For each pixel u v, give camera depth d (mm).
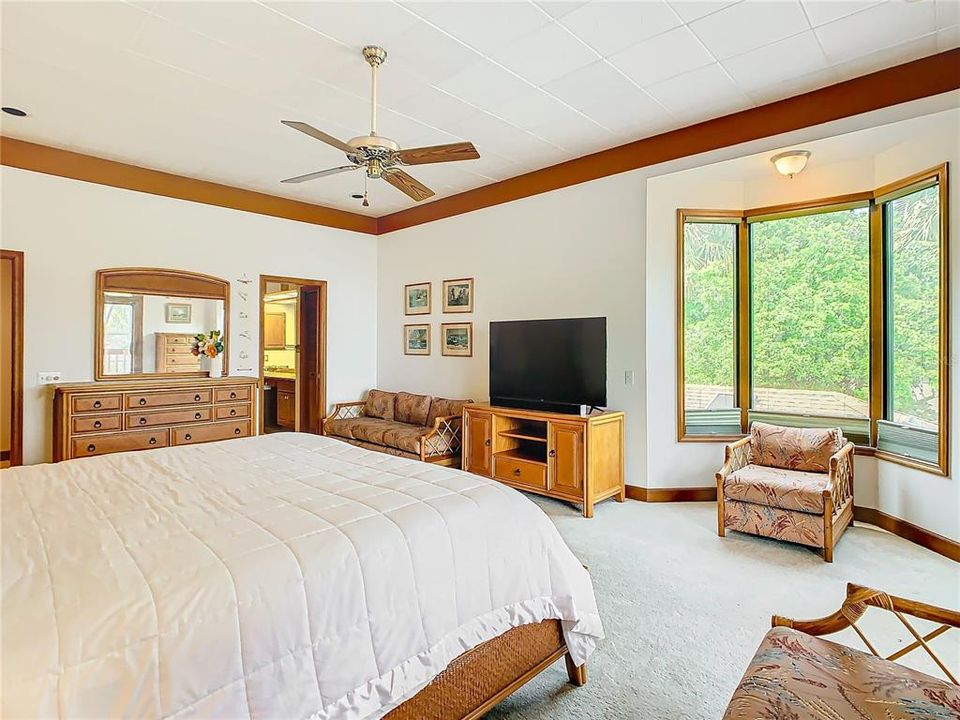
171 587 1229
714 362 4645
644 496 4441
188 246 5301
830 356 4207
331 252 6488
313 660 1314
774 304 4484
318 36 2893
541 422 4793
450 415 5484
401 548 1580
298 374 7027
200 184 5375
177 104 3717
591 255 4750
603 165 4648
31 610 1109
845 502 3545
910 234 3689
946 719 1116
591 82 3420
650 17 2719
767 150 3760
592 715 1822
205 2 2596
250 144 4441
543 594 1905
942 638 2277
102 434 4445
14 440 4316
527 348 4855
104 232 4781
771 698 1198
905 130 3332
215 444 2930
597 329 4391
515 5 2615
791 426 4383
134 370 4945
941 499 3246
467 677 1671
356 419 6258
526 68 3238
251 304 5770
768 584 2832
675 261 4438
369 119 3986
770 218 4406
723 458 4430
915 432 3561
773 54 3090
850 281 4098
